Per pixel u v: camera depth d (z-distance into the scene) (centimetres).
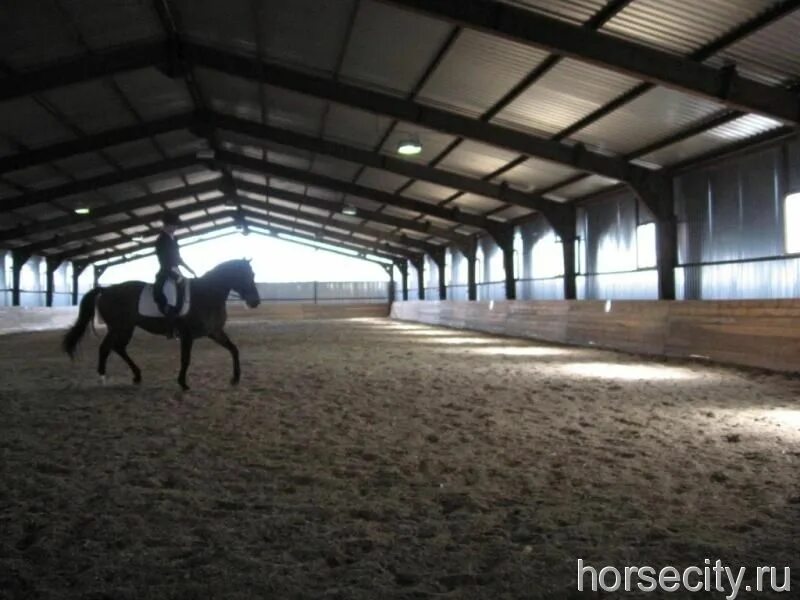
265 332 2462
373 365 1202
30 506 390
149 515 374
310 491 422
